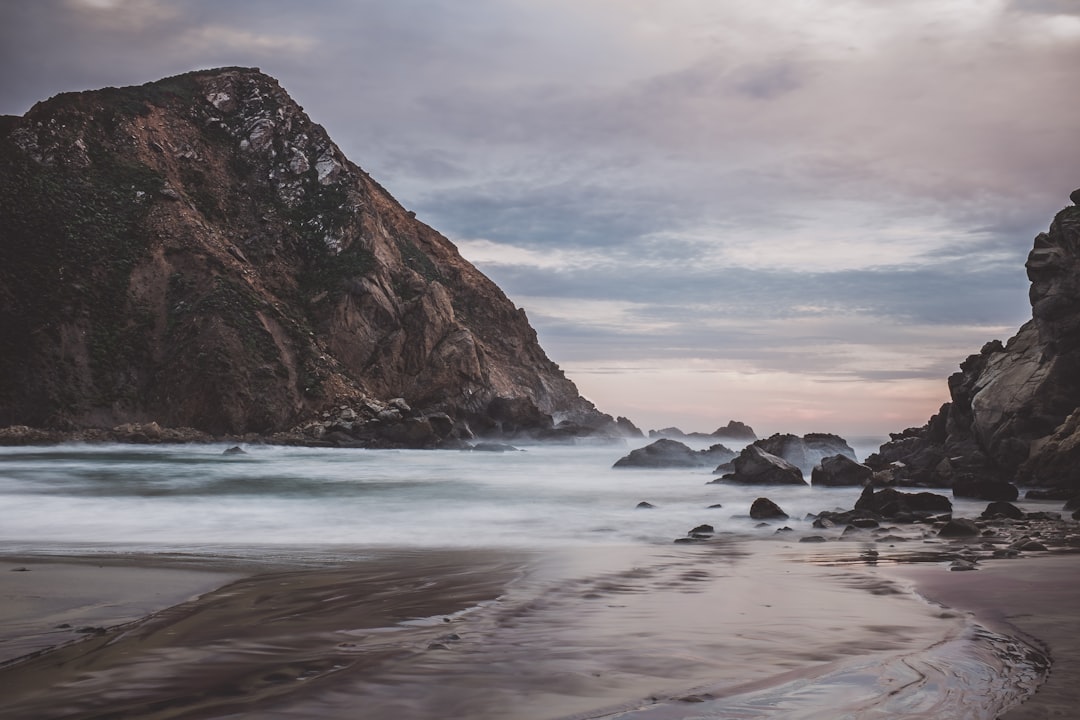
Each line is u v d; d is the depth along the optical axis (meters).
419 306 77.31
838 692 4.91
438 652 6.14
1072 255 27.73
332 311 72.75
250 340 63.09
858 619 7.23
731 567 10.80
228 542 14.33
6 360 56.44
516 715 4.63
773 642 6.35
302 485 25.98
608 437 78.25
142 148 75.25
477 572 10.48
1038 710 4.48
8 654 6.22
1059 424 26.94
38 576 9.90
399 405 64.06
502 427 74.81
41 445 50.22
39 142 69.62
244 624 7.31
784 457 34.59
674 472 34.25
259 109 85.56
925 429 39.28
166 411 59.31
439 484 26.94
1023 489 25.17
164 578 9.97
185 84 85.81
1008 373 29.59
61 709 4.91
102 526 16.78
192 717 4.72
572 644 6.36
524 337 97.56
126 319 62.84
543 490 25.03
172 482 26.19
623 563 11.30
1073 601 7.71
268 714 4.73
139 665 5.87
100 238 65.88
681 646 6.25
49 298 60.47
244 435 58.44
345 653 6.16
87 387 58.31
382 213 95.94
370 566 11.13
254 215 78.50
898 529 15.79
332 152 85.75
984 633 6.46
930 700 4.71
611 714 4.59
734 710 4.61
